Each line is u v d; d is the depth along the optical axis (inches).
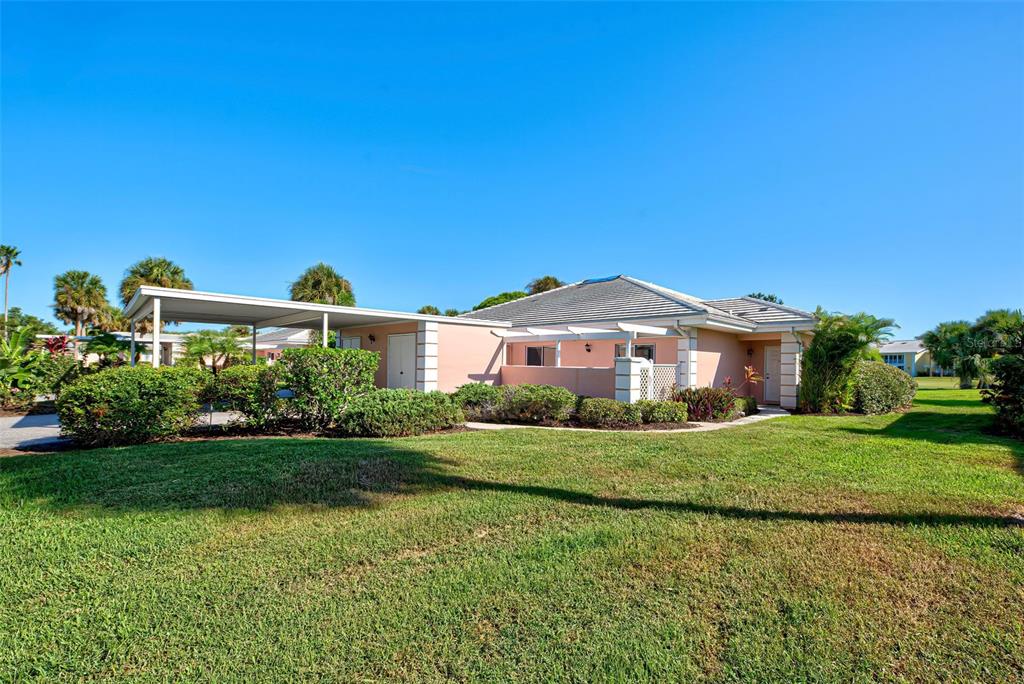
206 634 112.3
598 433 411.2
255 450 305.0
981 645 109.1
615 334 547.8
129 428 332.8
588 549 161.5
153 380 340.5
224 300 476.4
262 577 140.9
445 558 155.2
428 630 114.3
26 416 570.6
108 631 113.1
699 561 151.8
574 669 100.8
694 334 600.1
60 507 200.1
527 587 135.3
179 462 272.1
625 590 133.6
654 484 243.3
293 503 208.5
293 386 395.5
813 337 632.4
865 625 116.6
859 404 613.6
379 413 381.1
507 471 268.4
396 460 283.9
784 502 213.0
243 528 179.2
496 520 190.2
